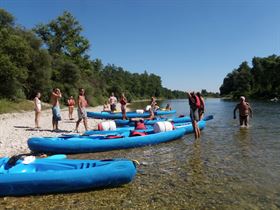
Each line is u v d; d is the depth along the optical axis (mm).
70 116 22594
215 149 11711
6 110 26484
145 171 8711
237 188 7297
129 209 6184
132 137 12031
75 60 63188
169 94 168000
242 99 18047
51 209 6246
